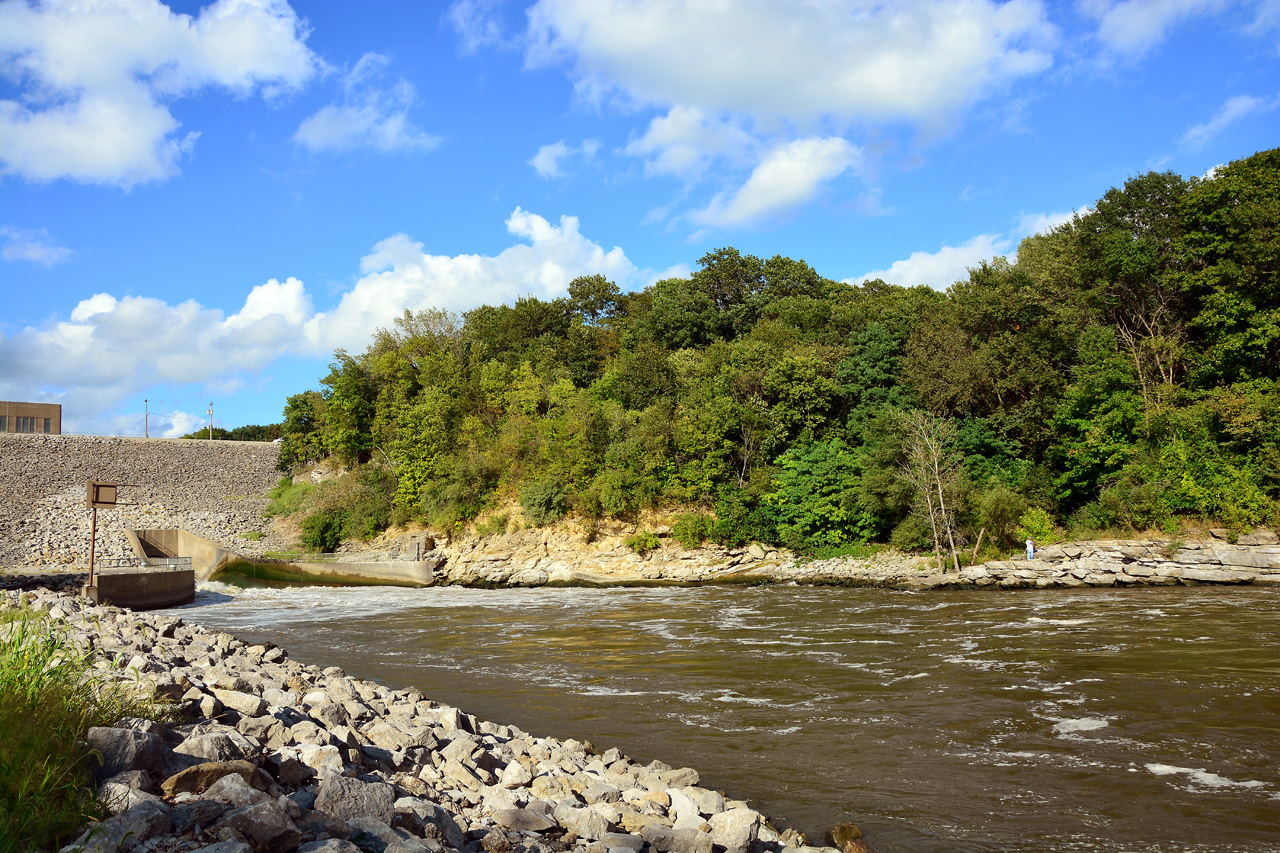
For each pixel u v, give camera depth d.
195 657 14.90
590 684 19.45
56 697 6.92
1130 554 40.94
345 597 46.75
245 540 67.62
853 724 15.27
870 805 11.05
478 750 10.26
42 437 80.62
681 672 20.83
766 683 19.20
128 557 56.78
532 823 8.02
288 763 7.31
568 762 11.48
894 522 50.38
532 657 23.78
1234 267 43.53
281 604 42.72
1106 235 49.12
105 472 76.44
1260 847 9.44
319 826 6.07
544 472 60.00
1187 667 19.20
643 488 56.16
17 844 5.02
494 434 68.25
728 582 50.84
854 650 23.53
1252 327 43.22
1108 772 12.16
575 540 56.75
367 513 66.44
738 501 54.84
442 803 8.38
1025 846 9.62
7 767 5.52
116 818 5.34
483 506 61.31
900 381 55.34
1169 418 44.03
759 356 62.56
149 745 6.48
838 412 59.59
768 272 93.56
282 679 13.97
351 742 9.24
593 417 59.34
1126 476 44.12
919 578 43.75
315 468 82.25
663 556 54.12
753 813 9.34
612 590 48.69
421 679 20.31
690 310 85.00
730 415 56.94
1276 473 40.78
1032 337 51.16
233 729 8.12
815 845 9.69
